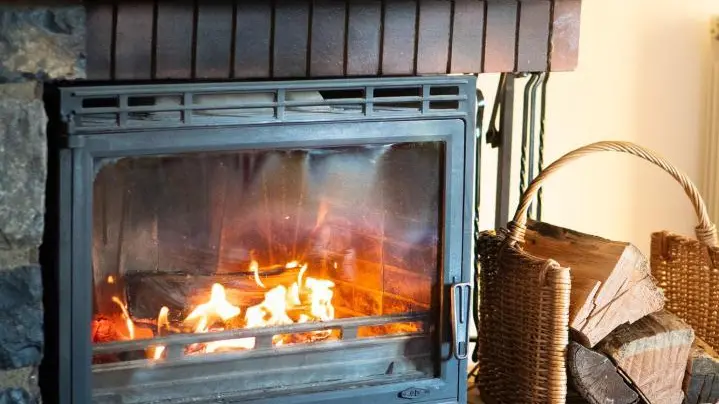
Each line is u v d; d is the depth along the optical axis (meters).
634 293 2.02
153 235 1.74
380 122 1.83
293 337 1.86
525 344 2.04
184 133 1.70
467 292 1.92
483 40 1.92
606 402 2.04
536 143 2.68
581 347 2.00
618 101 2.76
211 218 1.78
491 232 2.17
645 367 2.04
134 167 1.71
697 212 2.21
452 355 1.94
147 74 1.71
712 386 2.11
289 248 1.84
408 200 1.89
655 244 2.34
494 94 2.61
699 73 2.82
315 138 1.79
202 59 1.74
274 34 1.78
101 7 1.66
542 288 1.98
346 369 1.88
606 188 2.79
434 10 1.87
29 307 1.63
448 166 1.89
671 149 2.83
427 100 1.85
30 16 1.58
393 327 1.92
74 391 1.68
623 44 2.74
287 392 1.83
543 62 1.97
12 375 1.64
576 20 1.98
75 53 1.63
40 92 1.62
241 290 1.82
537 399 2.02
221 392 1.80
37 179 1.59
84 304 1.67
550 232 2.19
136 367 1.74
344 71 1.83
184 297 1.79
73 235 1.65
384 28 1.84
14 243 1.60
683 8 2.78
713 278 2.22
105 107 1.65
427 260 1.92
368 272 1.89
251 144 1.75
